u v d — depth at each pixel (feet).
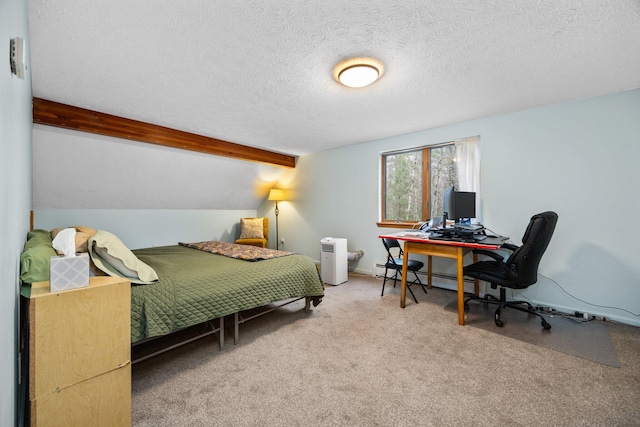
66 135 9.61
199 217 16.67
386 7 4.81
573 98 8.71
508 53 6.25
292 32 5.46
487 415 4.55
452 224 10.11
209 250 10.37
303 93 8.21
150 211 14.65
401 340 7.13
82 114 9.13
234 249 10.52
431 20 5.15
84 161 10.80
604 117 8.39
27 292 3.77
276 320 8.49
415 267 10.14
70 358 3.55
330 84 7.64
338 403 4.86
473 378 5.53
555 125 9.12
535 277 7.82
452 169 11.71
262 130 11.87
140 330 5.23
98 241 5.34
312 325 8.10
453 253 8.35
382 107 9.35
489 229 10.33
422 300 10.23
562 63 6.67
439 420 4.45
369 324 8.14
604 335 7.30
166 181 13.64
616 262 8.24
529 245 7.32
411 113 9.93
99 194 12.40
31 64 6.44
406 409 4.70
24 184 4.70
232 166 15.08
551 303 9.23
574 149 8.82
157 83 7.50
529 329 7.73
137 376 5.67
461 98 8.66
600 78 7.41
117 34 5.43
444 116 10.25
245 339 7.27
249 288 7.09
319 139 13.42
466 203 9.65
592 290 8.58
